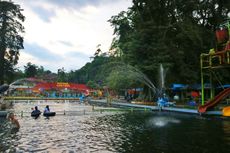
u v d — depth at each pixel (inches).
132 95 3383.4
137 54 2438.5
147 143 746.2
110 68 3319.4
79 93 4377.5
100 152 647.1
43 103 2869.1
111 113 1715.1
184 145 715.4
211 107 1529.3
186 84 2534.5
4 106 1898.4
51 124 1172.5
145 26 2432.3
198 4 2481.5
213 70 1924.2
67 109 2043.6
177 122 1209.4
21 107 2190.0
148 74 2444.6
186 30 2310.5
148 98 2554.1
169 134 891.4
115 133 925.8
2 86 1000.2
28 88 4239.7
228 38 1704.0
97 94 4320.9
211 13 2522.1
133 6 2593.5
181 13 2544.3
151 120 1304.1
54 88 4252.0
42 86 4217.5
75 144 741.9
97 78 5083.7
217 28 2481.5
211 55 1612.9
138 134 897.5
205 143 740.0
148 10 2512.3
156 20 2546.8
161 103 1934.1
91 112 1775.3
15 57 3449.8
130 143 748.6
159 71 2301.9
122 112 1780.3
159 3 2503.7
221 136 844.0
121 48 2891.2
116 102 2787.9
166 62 2297.0
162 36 2391.7
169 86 2524.6
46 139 815.1
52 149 682.2
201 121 1237.7
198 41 2352.4
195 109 1690.5
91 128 1053.2
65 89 4306.1
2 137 844.0
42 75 6948.8
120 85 2962.6
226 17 2452.0
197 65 2427.4
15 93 4040.4
